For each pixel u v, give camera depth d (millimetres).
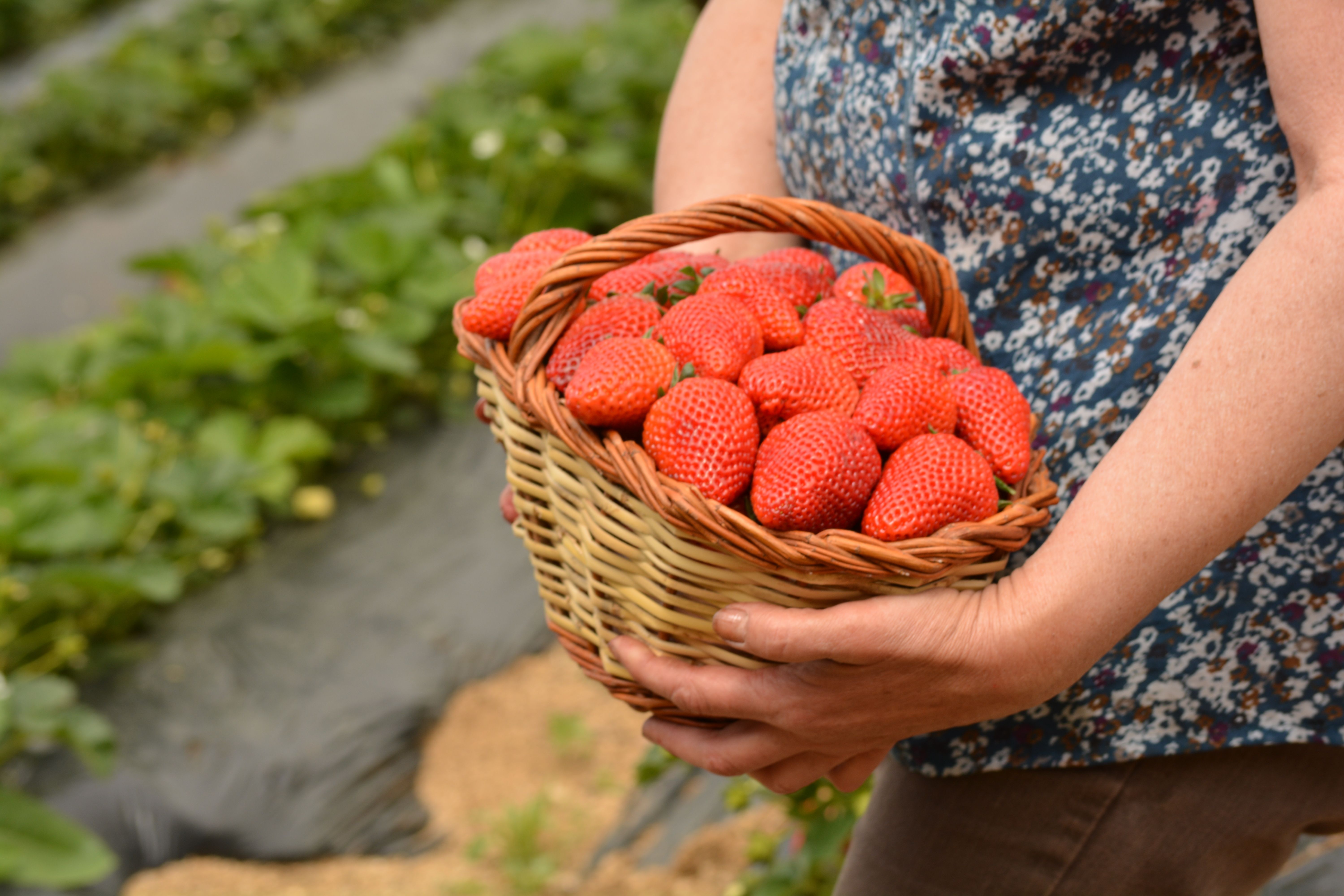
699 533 898
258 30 7762
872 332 1080
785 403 993
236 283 4020
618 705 2889
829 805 1808
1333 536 990
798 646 873
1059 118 1022
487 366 1148
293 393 3957
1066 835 1131
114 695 2895
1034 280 1077
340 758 2711
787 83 1246
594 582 1067
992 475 945
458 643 3080
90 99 6586
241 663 3004
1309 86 809
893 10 1093
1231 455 805
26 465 3223
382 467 3926
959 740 1128
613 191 5406
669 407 947
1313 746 1072
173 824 2541
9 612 3010
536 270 1166
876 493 943
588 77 5840
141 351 3969
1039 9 979
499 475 3807
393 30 8539
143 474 3535
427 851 2498
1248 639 1034
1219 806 1095
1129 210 1012
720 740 1029
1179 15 961
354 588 3297
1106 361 1039
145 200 6359
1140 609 849
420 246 4367
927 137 1071
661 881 2266
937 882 1178
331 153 6859
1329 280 777
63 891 2332
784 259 1232
